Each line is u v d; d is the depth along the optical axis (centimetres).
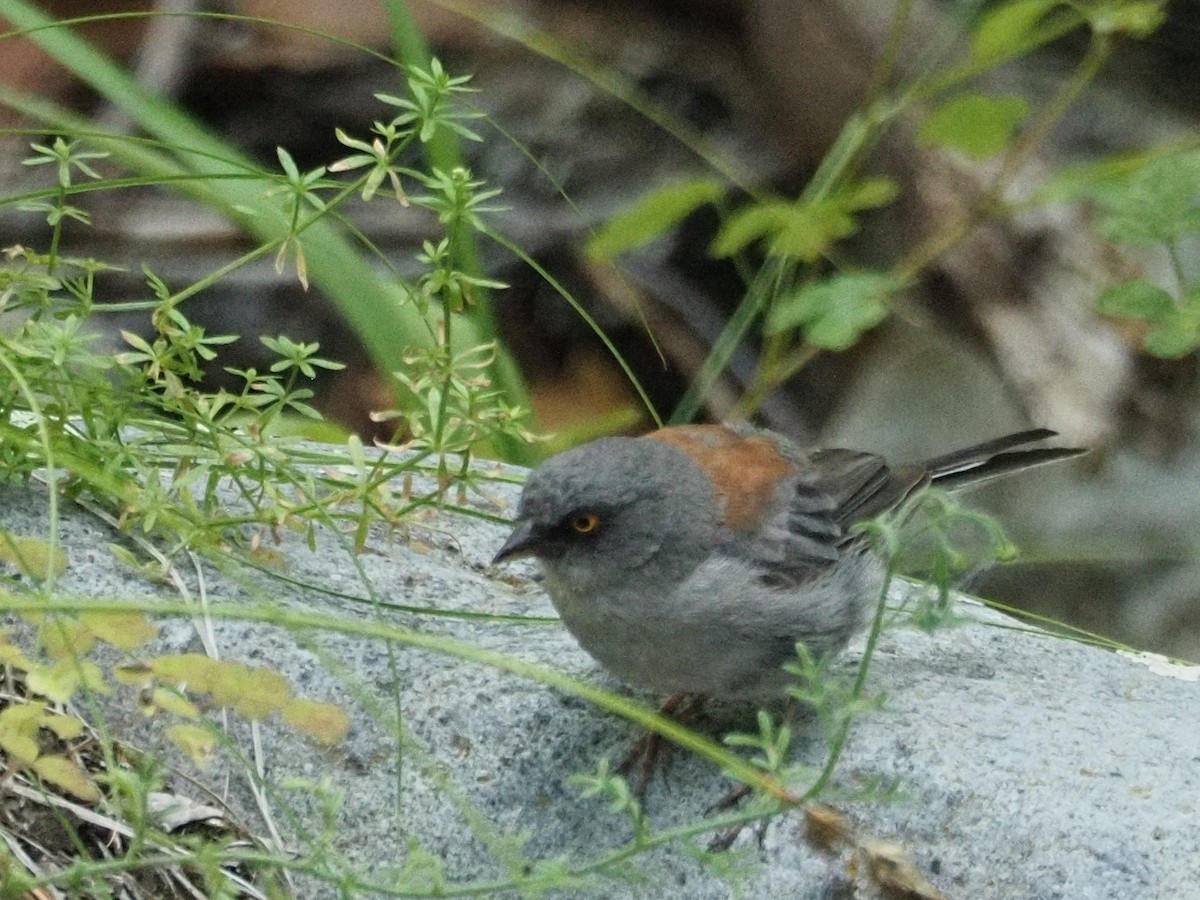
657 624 768
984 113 744
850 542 834
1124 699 833
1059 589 1340
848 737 764
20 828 698
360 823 748
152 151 1113
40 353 780
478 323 1131
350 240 1575
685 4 1664
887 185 732
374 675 793
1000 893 693
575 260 1603
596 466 766
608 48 1659
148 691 757
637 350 1603
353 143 800
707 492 786
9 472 813
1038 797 715
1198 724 796
